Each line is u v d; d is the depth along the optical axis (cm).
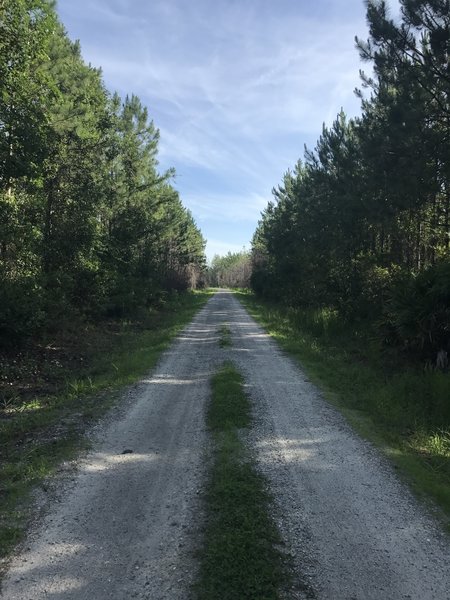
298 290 2628
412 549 334
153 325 2002
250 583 291
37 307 1125
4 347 1088
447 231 1344
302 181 2897
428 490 430
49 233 1483
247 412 676
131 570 304
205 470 471
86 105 1505
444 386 721
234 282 11569
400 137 1060
